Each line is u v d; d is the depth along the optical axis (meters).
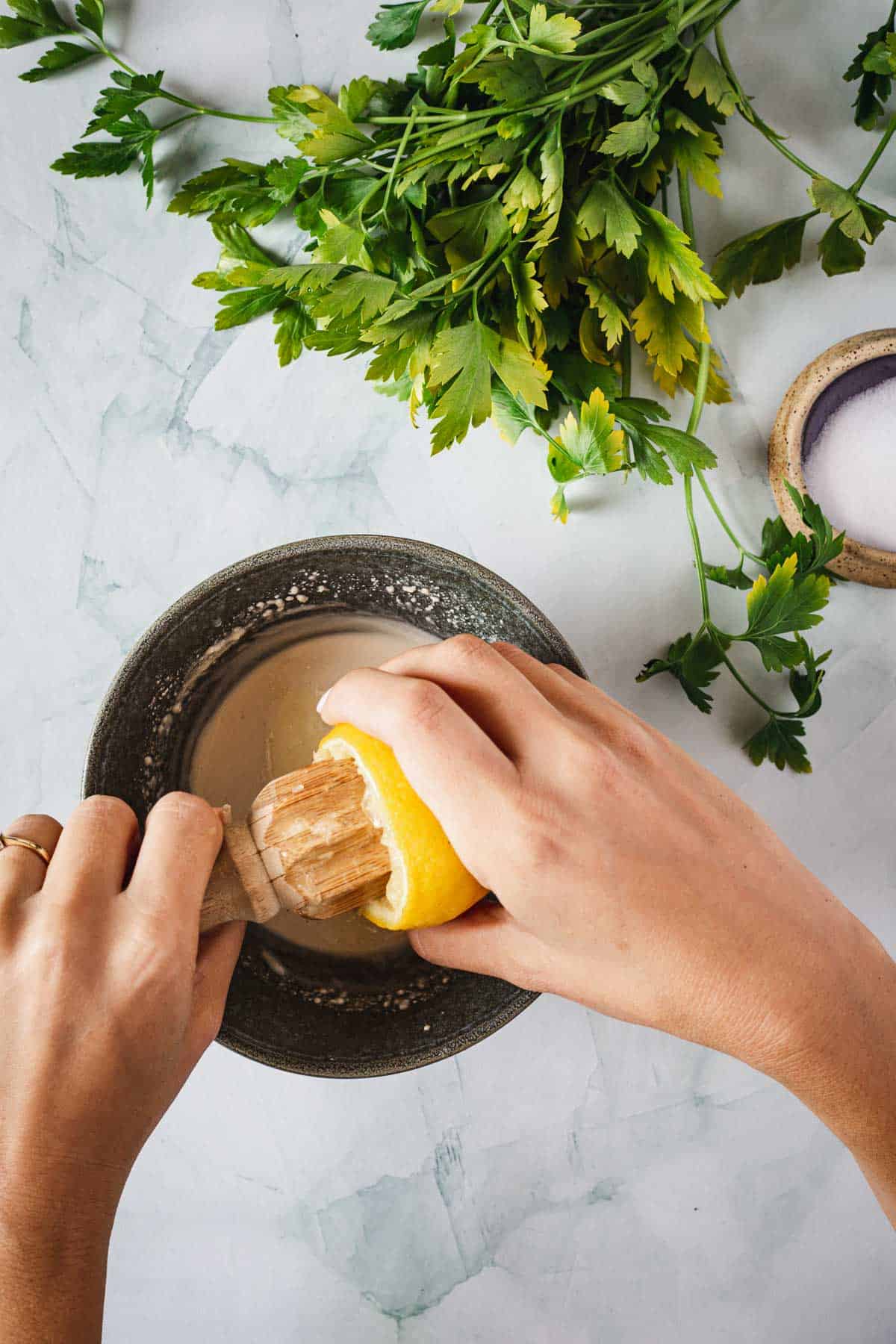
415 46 0.85
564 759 0.57
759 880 0.57
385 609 0.78
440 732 0.54
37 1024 0.47
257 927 0.73
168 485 0.86
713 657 0.82
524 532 0.86
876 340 0.84
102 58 0.84
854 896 0.88
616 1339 0.84
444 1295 0.84
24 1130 0.45
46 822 0.56
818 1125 0.87
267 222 0.81
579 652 0.86
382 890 0.62
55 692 0.85
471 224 0.72
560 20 0.65
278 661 0.78
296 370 0.86
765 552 0.83
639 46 0.71
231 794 0.76
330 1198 0.83
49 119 0.85
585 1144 0.85
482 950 0.63
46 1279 0.44
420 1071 0.84
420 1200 0.84
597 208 0.70
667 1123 0.86
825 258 0.81
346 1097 0.84
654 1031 0.86
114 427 0.86
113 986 0.48
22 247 0.85
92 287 0.86
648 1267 0.85
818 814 0.88
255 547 0.86
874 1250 0.86
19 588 0.85
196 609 0.69
